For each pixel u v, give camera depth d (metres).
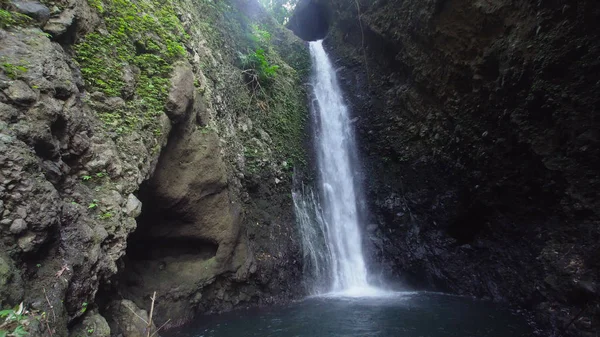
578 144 5.90
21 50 3.44
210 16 9.00
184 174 5.92
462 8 7.82
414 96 9.98
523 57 6.53
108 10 5.15
